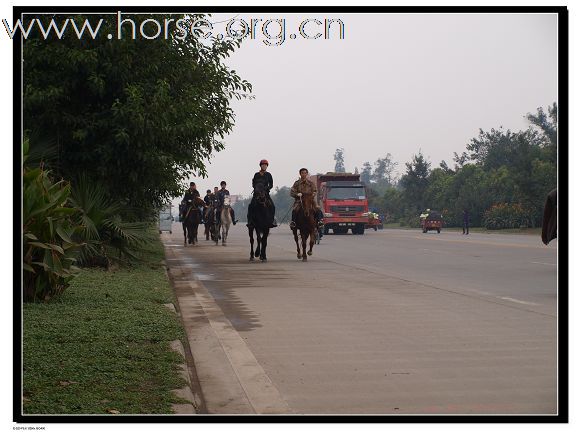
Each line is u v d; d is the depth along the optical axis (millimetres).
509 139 83938
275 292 14578
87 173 19578
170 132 19625
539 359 8062
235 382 7164
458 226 73875
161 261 21625
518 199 64062
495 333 9680
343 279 17203
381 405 6316
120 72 19047
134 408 5926
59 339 8477
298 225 23734
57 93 18125
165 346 8297
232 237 46406
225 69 21141
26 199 11016
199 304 12758
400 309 11992
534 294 13938
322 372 7535
